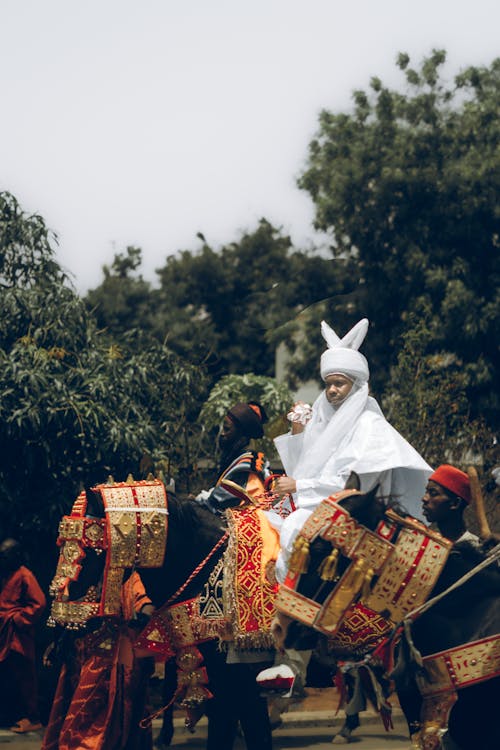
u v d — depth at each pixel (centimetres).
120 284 4000
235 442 984
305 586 634
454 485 710
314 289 3134
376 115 2670
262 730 829
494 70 2695
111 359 1560
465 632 636
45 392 1436
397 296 2592
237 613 807
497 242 2550
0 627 1371
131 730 939
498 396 2481
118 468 1539
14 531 1533
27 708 1367
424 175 2538
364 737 1393
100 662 907
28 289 1559
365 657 650
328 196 2670
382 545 628
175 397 1764
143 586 883
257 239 4197
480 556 650
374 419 779
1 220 1603
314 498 757
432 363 1986
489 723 634
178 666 830
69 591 816
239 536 818
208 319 4088
